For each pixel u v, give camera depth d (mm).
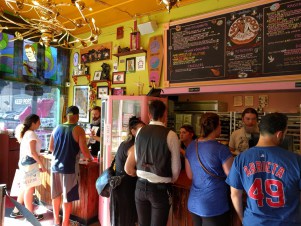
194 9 3277
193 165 1763
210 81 3066
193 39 3223
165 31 3482
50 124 4789
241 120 2939
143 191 1928
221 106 3219
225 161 1655
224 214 1666
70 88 4938
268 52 2670
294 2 2520
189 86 3250
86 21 2301
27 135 2979
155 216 1913
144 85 3756
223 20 2988
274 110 2932
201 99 3514
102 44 4340
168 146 1895
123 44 4062
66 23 4141
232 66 2908
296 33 2508
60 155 2744
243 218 1426
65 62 4918
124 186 2207
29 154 2938
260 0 2723
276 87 2623
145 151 1934
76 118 2898
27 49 2887
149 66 3658
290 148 1869
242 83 2842
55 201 2885
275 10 2627
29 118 3094
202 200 1677
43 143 4621
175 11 3451
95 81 4320
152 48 3635
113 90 4117
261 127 1428
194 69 3209
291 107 2826
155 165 1893
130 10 3621
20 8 2031
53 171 2805
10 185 4082
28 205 3021
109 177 2303
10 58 4102
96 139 3736
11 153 4113
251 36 2779
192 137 2826
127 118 2961
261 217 1312
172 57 3412
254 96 3094
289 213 1260
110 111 2969
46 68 4621
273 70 2637
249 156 1404
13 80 4148
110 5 3471
